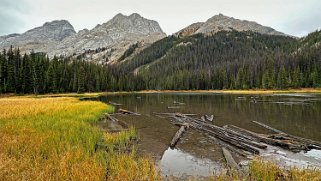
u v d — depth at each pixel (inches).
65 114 970.1
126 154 495.2
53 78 3373.5
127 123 962.7
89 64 4800.7
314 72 3703.3
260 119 1027.9
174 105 1790.1
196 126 876.0
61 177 336.2
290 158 513.7
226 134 722.2
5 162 360.8
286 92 3499.0
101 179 342.6
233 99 2246.6
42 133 586.2
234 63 5556.1
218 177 378.9
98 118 1016.2
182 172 428.1
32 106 1209.4
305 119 1002.1
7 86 2871.6
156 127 887.1
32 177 326.0
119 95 3513.8
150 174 379.6
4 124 709.3
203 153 551.5
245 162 479.5
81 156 435.2
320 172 408.5
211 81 5039.4
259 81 4254.4
